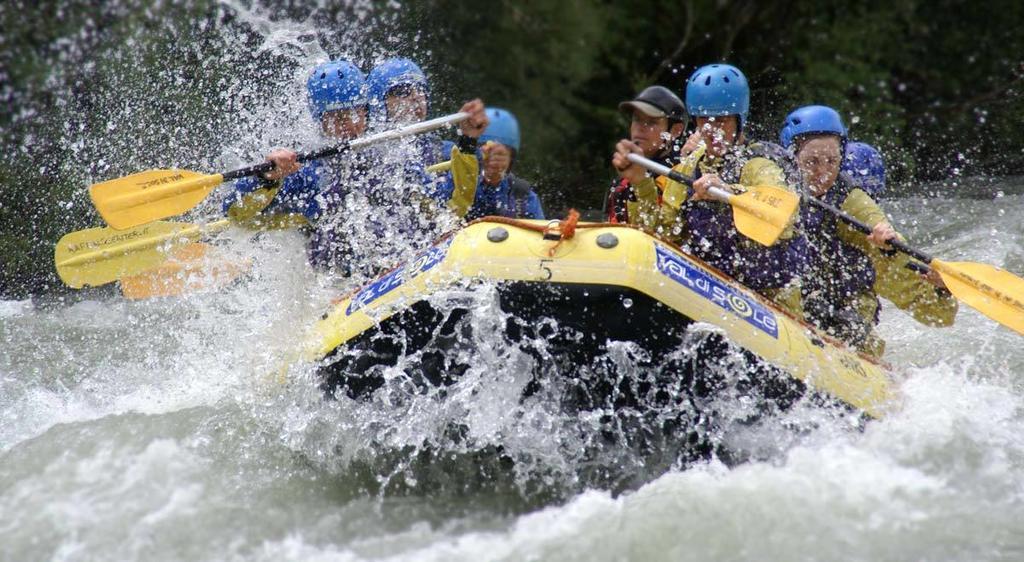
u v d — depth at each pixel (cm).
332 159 1914
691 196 1681
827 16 5175
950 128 4881
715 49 5200
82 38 3781
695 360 1428
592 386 1431
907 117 5012
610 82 5175
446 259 1467
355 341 1495
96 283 1992
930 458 1440
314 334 1616
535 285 1417
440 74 4550
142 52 3659
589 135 4984
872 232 1756
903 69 5153
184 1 3797
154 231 1989
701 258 1697
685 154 1684
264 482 1480
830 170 1844
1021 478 1406
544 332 1418
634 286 1402
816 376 1488
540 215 2050
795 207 1538
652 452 1457
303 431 1551
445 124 1770
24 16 3797
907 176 4275
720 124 1731
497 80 4966
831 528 1290
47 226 3244
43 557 1305
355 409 1514
